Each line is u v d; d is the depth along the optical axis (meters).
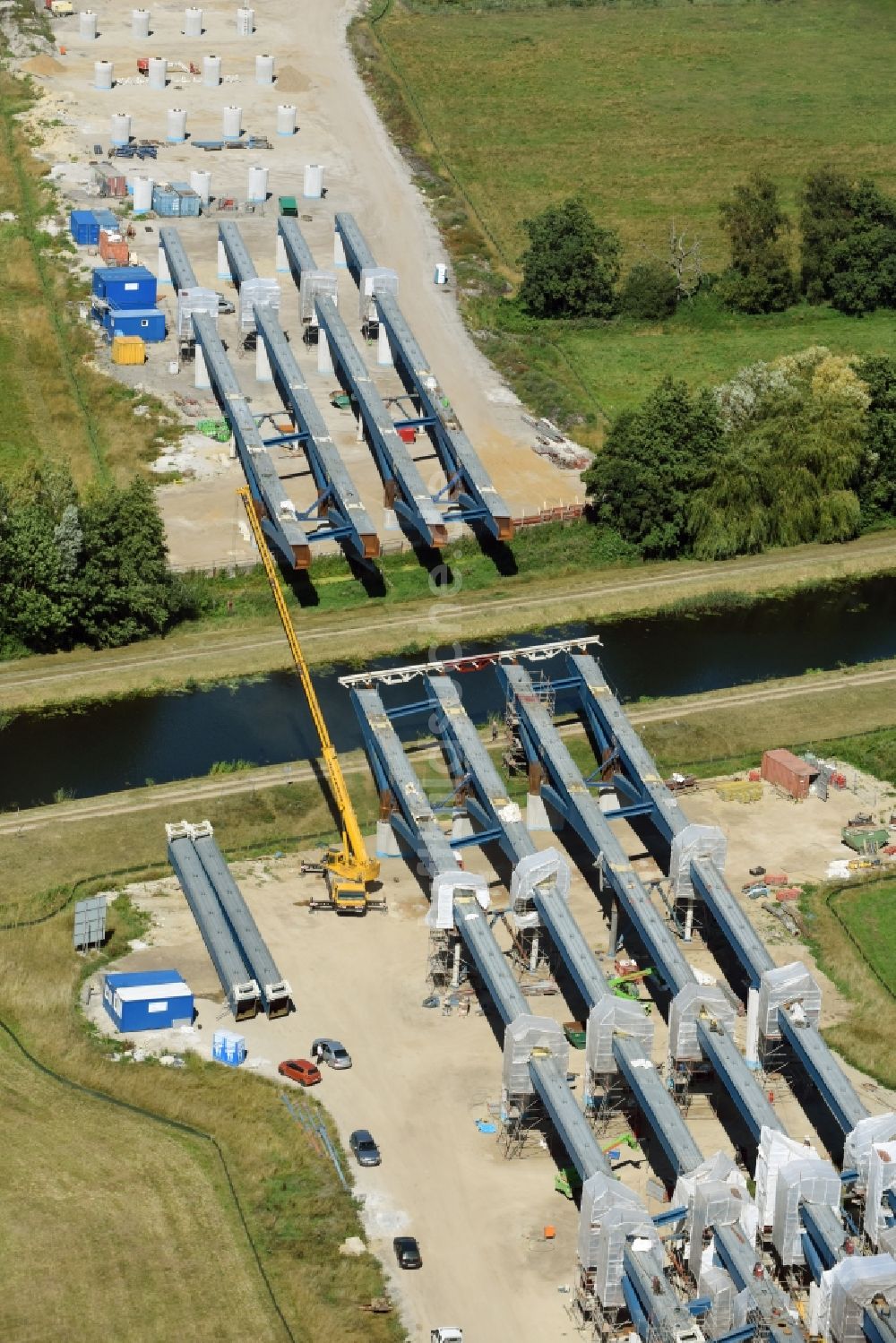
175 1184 159.88
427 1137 167.12
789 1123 170.62
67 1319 147.12
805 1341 142.75
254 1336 146.62
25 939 188.00
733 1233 149.00
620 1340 147.25
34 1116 166.00
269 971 180.50
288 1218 157.38
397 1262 154.25
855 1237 153.38
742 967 189.62
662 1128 159.38
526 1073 165.12
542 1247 156.50
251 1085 171.12
